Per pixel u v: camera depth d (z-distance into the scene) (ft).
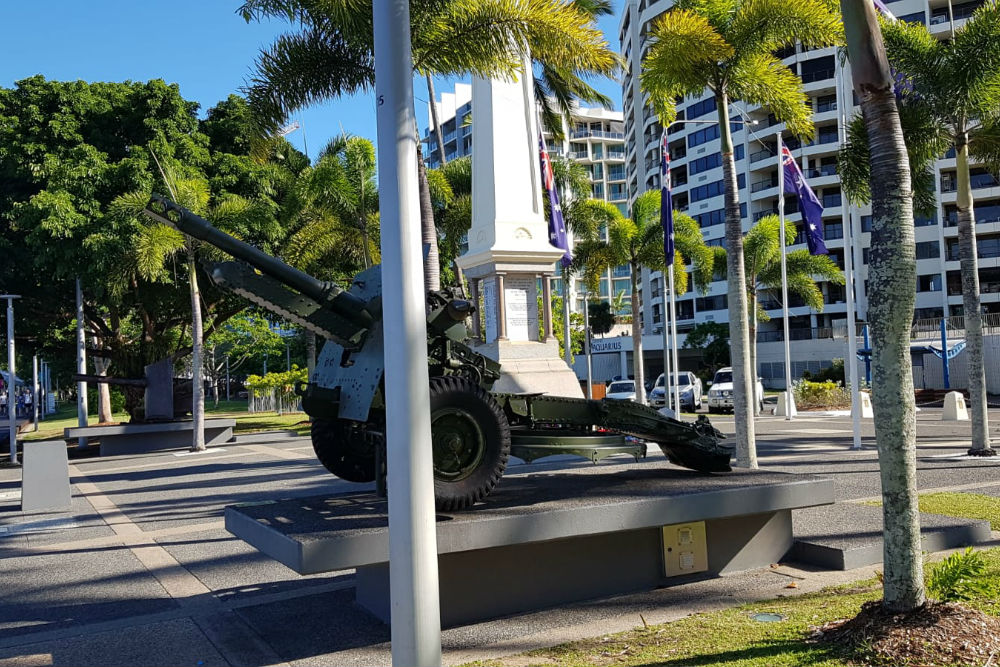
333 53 44.83
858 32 15.98
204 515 34.99
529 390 53.16
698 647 15.26
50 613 20.31
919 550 15.38
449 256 99.25
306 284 18.28
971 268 47.01
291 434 82.84
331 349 21.04
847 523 24.77
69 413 202.28
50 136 82.07
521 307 55.62
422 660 12.31
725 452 23.80
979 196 169.17
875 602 15.85
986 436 45.96
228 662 16.16
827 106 188.85
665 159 63.72
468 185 91.71
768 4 37.50
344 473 21.90
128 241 72.28
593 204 88.69
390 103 13.08
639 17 254.47
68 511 38.37
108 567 25.45
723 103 39.70
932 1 171.63
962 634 14.29
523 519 16.89
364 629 17.93
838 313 190.39
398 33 13.21
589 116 347.36
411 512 12.45
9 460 74.59
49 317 98.48
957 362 130.52
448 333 19.22
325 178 78.23
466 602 17.95
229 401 250.37
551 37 42.22
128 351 98.73
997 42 44.42
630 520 18.37
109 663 16.31
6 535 32.37
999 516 26.61
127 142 85.97
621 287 351.46
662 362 232.73
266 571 23.93
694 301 225.56
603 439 21.30
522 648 16.06
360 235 84.94
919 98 48.67
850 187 49.78
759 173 203.92
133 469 58.44
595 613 18.34
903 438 15.35
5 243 81.82
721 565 21.38
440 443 17.28
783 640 15.30
